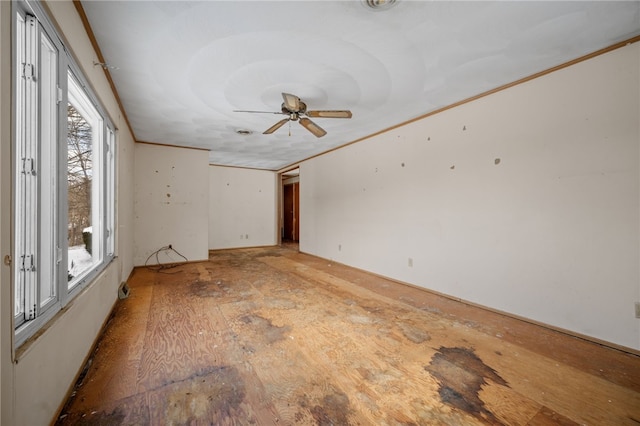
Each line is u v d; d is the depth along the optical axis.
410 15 1.69
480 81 2.54
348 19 1.72
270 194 7.64
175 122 3.65
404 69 2.33
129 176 3.94
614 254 2.03
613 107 2.02
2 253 0.86
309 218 6.11
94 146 2.32
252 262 5.28
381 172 4.12
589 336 2.13
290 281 3.87
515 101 2.56
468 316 2.61
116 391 1.50
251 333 2.23
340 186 5.05
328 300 3.06
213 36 1.88
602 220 2.08
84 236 2.13
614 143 2.02
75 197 1.97
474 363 1.81
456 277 3.07
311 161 6.01
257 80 2.50
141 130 4.04
